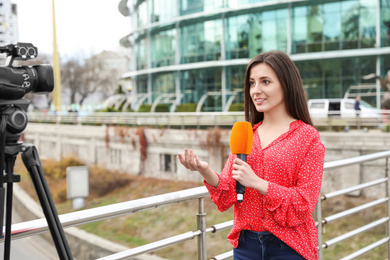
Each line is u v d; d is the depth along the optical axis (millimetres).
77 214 1543
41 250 16109
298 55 26125
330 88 25828
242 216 1662
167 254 14945
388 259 3455
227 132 19453
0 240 1255
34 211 20984
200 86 30094
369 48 24594
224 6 28453
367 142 14953
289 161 1567
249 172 1453
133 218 18703
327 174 15492
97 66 52531
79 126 28422
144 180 23531
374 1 24484
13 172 1254
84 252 17094
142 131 23406
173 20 30406
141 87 35531
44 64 1265
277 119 1685
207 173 1581
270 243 1628
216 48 29156
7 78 1163
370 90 24609
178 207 18875
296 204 1494
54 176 27922
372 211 13984
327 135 15781
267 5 26859
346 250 12094
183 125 22156
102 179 25016
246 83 1757
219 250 14109
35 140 34500
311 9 26000
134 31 34625
